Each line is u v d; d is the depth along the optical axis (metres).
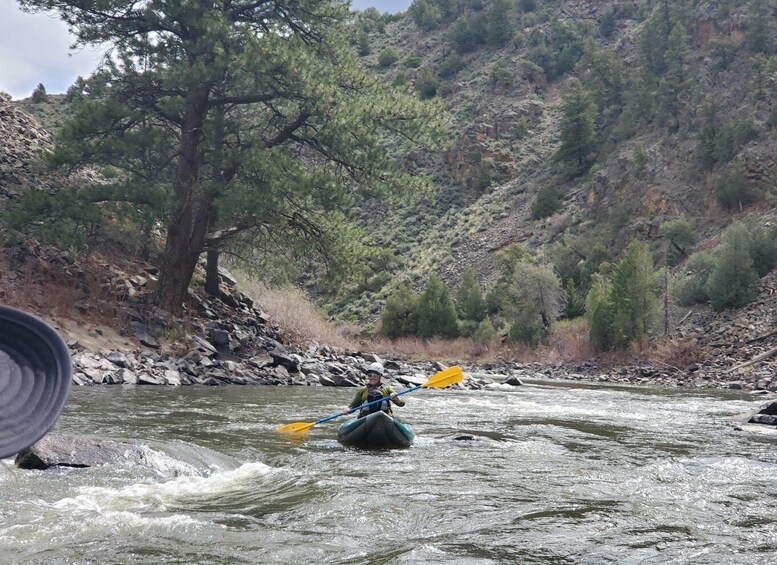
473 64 134.00
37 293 21.14
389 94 27.48
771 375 31.52
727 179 61.22
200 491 6.81
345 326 64.25
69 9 24.98
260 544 5.12
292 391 18.50
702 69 81.56
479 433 11.98
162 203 23.59
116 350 19.95
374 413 10.26
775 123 63.53
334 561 4.79
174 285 24.64
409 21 165.88
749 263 43.94
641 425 13.77
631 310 39.66
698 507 6.70
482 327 48.22
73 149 24.30
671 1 94.38
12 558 4.55
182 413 12.68
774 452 10.43
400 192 27.28
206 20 24.50
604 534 5.64
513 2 149.38
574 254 66.69
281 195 24.78
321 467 8.40
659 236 63.31
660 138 75.81
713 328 41.53
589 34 135.25
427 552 5.04
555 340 45.09
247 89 26.52
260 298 32.47
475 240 81.81
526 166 95.81
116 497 6.29
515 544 5.30
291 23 28.16
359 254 27.92
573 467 8.78
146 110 25.78
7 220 22.62
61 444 7.48
